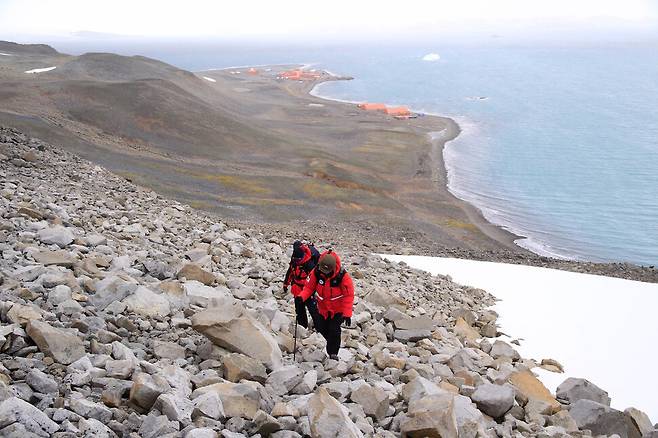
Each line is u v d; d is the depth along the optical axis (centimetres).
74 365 672
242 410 642
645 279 3684
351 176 7131
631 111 15462
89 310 878
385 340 1213
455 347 1277
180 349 815
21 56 15125
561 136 12131
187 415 613
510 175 8750
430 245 4738
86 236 1380
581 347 1481
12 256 1056
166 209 2402
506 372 1103
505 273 2244
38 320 755
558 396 1114
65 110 7488
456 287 2017
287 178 6438
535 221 6625
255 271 1477
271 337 866
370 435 681
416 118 13575
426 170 8588
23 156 2703
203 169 6262
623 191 8156
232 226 2745
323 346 1016
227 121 9038
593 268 3953
